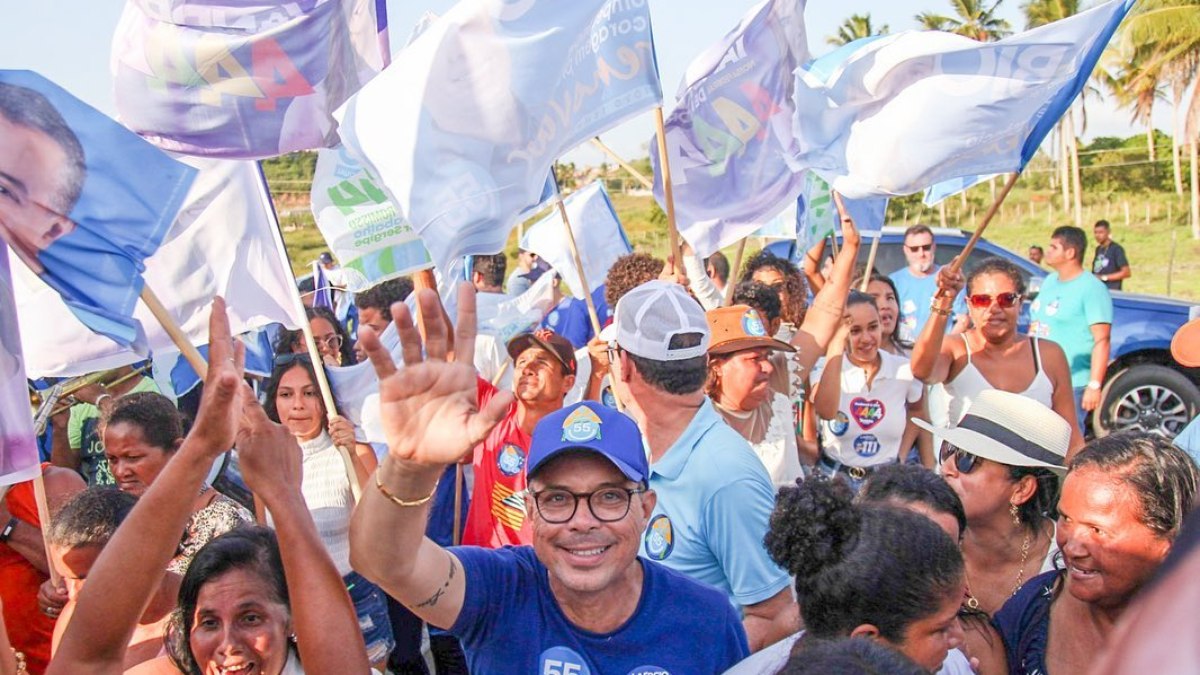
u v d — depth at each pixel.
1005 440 3.34
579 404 2.57
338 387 4.72
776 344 4.06
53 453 5.68
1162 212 46.00
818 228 6.37
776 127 4.84
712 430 3.26
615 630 2.52
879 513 2.35
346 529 4.59
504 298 7.23
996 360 5.65
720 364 4.07
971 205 49.00
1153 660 0.42
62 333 3.99
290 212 23.75
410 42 4.28
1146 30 41.34
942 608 2.29
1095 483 2.57
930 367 5.34
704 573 3.18
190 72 3.65
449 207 3.53
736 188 4.86
